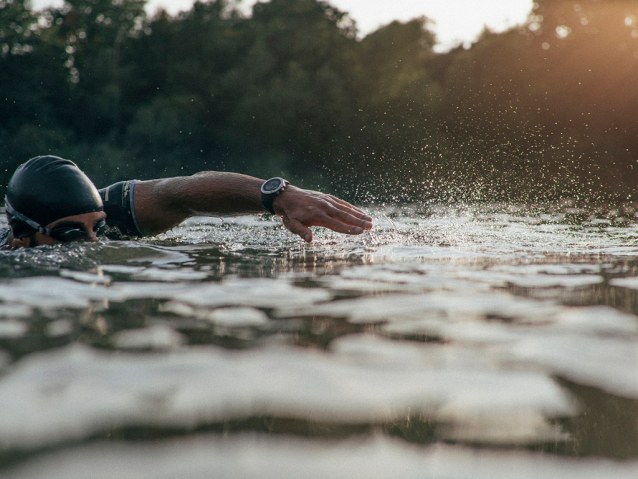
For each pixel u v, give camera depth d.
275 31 29.75
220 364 0.69
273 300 1.11
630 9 22.88
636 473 0.45
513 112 22.02
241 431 0.50
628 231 3.14
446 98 25.08
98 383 0.62
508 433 0.51
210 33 30.17
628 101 21.28
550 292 1.22
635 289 1.27
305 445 0.48
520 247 2.23
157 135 26.69
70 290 1.22
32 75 27.64
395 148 25.59
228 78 28.11
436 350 0.76
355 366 0.69
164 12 31.17
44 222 2.10
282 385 0.62
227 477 0.42
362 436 0.50
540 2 25.12
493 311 1.02
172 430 0.50
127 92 29.78
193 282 1.33
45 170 2.11
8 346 0.77
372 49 29.20
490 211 5.80
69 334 0.84
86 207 2.15
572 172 17.11
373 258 1.83
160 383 0.62
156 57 30.58
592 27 23.06
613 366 0.70
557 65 22.80
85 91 28.42
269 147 27.67
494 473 0.44
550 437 0.50
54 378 0.63
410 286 1.29
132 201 2.47
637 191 12.52
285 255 1.90
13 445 0.47
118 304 1.07
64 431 0.50
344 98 27.33
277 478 0.42
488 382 0.64
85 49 30.44
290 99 26.95
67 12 31.03
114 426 0.51
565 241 2.51
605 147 19.17
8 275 1.43
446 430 0.52
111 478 0.42
